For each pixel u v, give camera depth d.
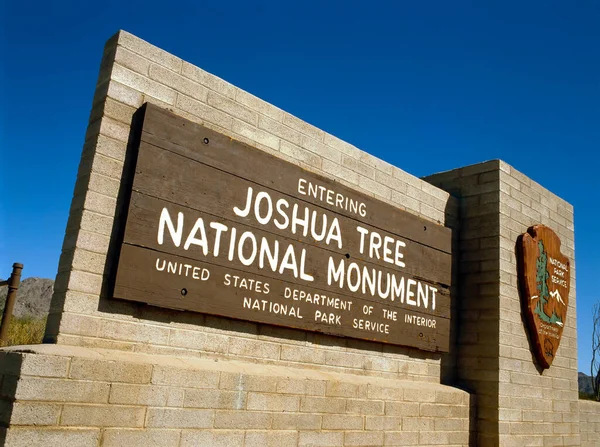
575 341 9.80
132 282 4.96
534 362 8.70
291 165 6.46
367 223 7.23
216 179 5.72
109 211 5.02
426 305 7.86
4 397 4.16
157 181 5.26
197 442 5.04
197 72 5.90
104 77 5.31
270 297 6.00
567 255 10.08
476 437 7.92
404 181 8.09
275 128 6.55
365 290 7.04
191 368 5.08
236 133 6.15
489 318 8.23
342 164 7.25
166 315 5.25
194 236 5.46
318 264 6.54
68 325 4.66
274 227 6.16
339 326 6.64
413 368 7.61
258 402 5.52
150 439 4.75
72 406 4.34
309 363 6.37
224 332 5.65
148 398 4.77
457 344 8.45
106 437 4.50
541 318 8.84
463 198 9.02
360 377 6.77
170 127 5.44
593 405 10.50
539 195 9.55
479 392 8.05
